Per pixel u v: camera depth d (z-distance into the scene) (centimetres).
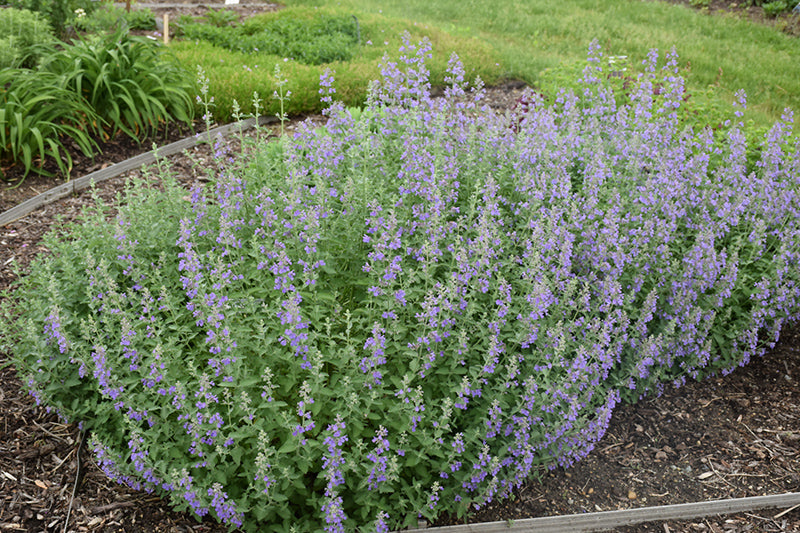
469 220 460
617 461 459
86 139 749
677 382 511
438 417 388
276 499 334
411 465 365
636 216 510
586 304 435
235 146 801
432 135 545
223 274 378
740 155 599
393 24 1471
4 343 445
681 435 484
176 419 377
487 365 374
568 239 450
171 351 375
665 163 538
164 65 860
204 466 354
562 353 409
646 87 645
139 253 463
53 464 402
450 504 392
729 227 574
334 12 1527
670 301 503
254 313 385
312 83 974
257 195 488
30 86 741
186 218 438
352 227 452
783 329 602
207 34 1248
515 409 382
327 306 418
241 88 902
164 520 374
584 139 598
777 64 1393
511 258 439
